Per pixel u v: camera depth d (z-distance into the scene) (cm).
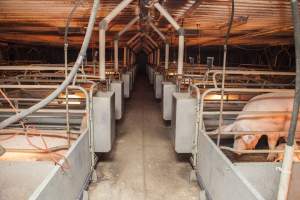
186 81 429
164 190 268
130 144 395
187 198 255
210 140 222
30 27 566
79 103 326
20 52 1104
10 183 194
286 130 250
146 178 292
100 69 326
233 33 634
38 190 132
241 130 255
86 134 247
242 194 147
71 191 191
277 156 262
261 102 258
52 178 149
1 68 307
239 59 1270
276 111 245
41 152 229
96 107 276
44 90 380
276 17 416
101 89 346
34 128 292
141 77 1570
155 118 555
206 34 654
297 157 244
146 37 905
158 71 792
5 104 349
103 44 317
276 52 933
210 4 337
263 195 192
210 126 332
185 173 304
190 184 280
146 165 324
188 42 914
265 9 361
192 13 404
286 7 347
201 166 252
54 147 236
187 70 580
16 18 450
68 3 342
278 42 816
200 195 241
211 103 341
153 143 400
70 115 320
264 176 191
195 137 273
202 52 1355
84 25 508
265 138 340
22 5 355
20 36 750
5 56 958
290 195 192
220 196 189
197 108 268
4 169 193
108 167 316
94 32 597
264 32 570
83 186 233
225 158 180
